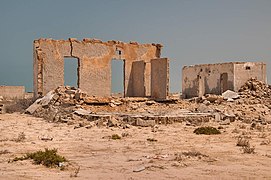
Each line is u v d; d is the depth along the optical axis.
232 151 15.29
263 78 44.97
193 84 52.28
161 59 39.00
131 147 16.39
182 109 33.12
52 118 28.38
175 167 11.91
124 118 26.84
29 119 28.94
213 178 10.45
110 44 42.66
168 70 37.97
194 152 14.54
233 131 22.77
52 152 13.27
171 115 28.08
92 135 20.59
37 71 38.84
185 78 54.59
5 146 16.14
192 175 10.80
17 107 36.50
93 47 41.53
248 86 43.31
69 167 11.89
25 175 10.64
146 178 10.38
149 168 11.72
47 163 12.24
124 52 43.72
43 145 16.64
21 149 15.38
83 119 27.59
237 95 39.94
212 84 47.81
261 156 14.13
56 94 33.94
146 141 18.39
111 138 19.34
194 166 12.09
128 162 12.79
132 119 26.45
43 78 38.94
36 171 11.24
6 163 12.39
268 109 35.50
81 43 40.88
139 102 35.34
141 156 14.02
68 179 10.23
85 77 41.00
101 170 11.46
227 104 36.53
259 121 29.53
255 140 18.91
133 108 33.03
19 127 23.70
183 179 10.30
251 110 34.47
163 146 16.73
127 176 10.62
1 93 55.47
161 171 11.30
